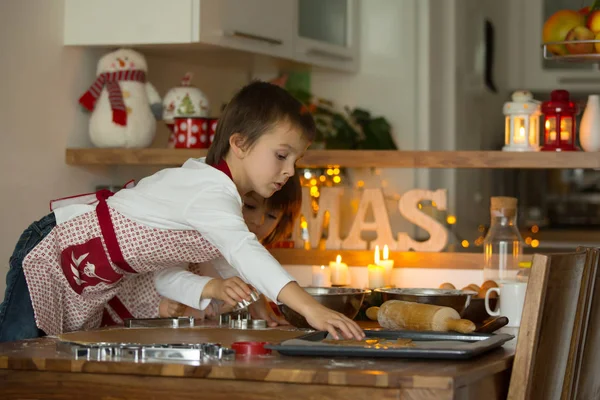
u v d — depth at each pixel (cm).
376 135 412
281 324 237
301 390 152
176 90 319
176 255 231
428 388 146
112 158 303
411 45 421
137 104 308
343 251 308
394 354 164
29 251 233
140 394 161
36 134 290
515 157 292
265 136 217
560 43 284
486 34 497
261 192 223
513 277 286
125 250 230
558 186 590
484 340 179
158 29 301
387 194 407
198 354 166
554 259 177
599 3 288
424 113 421
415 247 308
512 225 292
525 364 169
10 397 169
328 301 225
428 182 421
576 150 303
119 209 230
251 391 155
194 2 298
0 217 274
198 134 308
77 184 311
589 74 514
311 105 411
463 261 301
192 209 215
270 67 389
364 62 426
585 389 229
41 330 237
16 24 280
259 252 197
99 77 310
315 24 384
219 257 254
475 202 480
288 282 189
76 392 165
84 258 232
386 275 295
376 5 425
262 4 337
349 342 177
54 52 299
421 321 206
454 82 443
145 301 250
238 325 222
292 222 268
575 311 201
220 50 326
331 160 303
